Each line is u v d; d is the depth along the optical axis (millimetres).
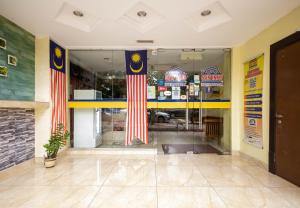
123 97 5121
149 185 3035
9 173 3418
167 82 5156
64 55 4938
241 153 4723
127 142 5113
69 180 3230
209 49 5098
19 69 3717
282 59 3270
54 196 2674
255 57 4121
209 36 4234
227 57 5145
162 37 4305
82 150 4977
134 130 5086
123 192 2793
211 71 5152
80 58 5191
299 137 2918
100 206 2420
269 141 3604
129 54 5109
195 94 5172
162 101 5133
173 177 3371
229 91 5102
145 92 5074
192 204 2471
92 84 5160
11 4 2918
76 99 5082
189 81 5160
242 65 4719
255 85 4133
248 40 4441
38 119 4238
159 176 3420
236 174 3514
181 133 5250
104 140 5230
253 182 3150
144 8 3287
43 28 3816
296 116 2967
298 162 2943
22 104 3361
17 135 3654
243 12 3160
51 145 3939
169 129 5168
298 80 2928
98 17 3410
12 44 3525
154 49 5051
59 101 4656
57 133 4383
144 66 5062
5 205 2441
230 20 3453
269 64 3637
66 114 4992
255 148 4145
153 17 3582
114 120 5184
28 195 2703
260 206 2428
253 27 3736
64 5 3180
